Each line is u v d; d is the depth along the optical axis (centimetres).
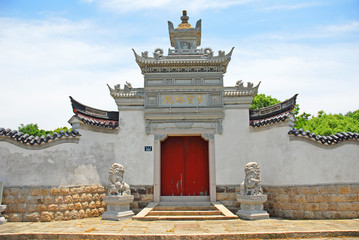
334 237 859
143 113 1366
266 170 1271
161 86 1363
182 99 1362
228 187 1300
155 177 1312
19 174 1090
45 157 1127
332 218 1108
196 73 1375
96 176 1262
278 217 1182
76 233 855
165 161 1392
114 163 1195
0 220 1017
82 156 1220
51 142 1143
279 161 1216
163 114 1344
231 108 1367
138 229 912
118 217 1070
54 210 1091
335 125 3175
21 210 1066
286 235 849
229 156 1326
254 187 1109
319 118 3388
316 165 1154
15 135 1106
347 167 1155
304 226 945
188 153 1396
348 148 1172
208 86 1363
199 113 1343
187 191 1365
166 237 833
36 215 1067
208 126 1348
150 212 1136
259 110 1399
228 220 1053
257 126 1325
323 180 1141
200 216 1077
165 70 1384
